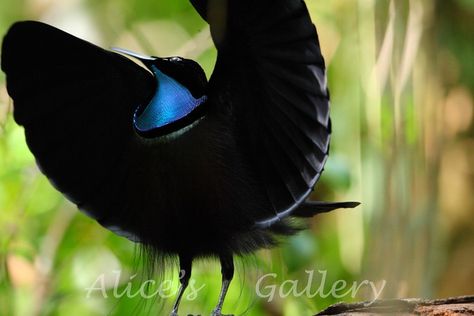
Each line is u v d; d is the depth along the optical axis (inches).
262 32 320.5
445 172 594.6
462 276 585.0
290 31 314.5
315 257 544.4
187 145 356.8
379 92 415.5
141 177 365.4
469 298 345.1
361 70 438.6
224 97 347.9
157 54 606.2
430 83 427.2
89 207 376.2
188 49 560.7
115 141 368.8
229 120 351.6
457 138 587.2
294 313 495.8
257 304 488.7
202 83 366.0
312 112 327.3
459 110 576.7
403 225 413.7
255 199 359.3
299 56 318.7
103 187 373.1
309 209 415.5
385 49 414.0
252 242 380.8
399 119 412.5
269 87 335.9
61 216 541.3
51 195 544.1
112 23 609.9
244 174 356.5
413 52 415.5
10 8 644.7
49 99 369.1
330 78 566.6
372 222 420.2
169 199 365.1
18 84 363.3
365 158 434.6
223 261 386.9
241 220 365.4
